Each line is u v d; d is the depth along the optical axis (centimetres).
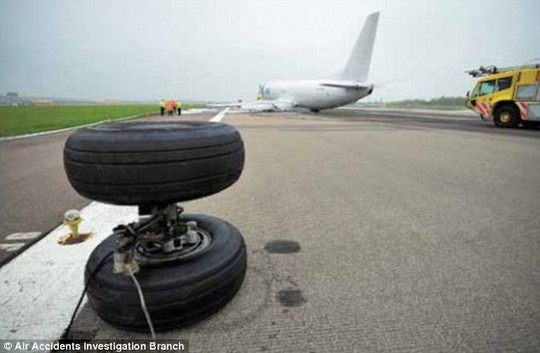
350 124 1948
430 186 518
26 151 866
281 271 252
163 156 175
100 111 3656
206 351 170
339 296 218
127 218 365
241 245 228
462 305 207
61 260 266
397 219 370
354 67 3791
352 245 300
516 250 288
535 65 1494
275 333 182
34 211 391
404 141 1107
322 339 177
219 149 196
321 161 746
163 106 2902
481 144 1017
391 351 169
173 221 210
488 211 396
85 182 181
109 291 182
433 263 264
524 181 548
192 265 192
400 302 210
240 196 469
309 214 388
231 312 201
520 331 183
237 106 3872
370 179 569
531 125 1578
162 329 183
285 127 1736
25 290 224
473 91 1714
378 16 3509
